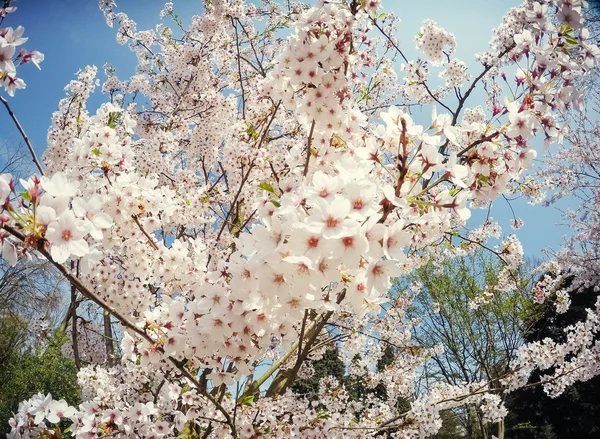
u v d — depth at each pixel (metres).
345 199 1.65
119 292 3.41
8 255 1.69
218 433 3.54
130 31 8.30
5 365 11.60
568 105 2.32
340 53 2.91
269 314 2.00
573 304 16.19
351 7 3.06
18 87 2.50
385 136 2.14
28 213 1.66
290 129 5.71
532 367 6.00
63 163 4.25
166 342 2.36
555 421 15.56
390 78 7.43
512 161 2.52
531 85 2.34
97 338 7.97
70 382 11.09
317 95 2.96
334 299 2.11
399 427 5.01
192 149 6.22
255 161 4.75
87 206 1.78
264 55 8.62
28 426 2.79
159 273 3.47
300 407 4.62
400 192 2.03
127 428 2.90
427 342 15.08
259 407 3.78
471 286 14.49
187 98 7.47
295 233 1.71
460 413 15.55
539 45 2.42
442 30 5.49
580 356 5.98
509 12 4.41
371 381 7.52
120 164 3.21
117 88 8.22
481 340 14.76
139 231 3.32
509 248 6.17
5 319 12.25
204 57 7.55
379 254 1.75
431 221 2.31
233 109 6.23
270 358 6.07
